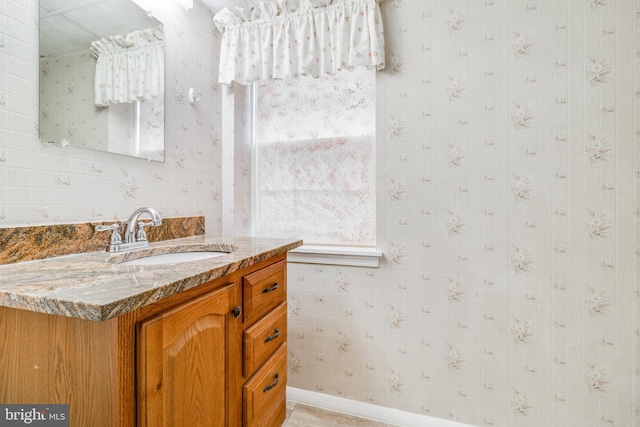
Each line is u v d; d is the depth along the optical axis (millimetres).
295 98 1821
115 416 541
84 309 473
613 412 1242
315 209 1789
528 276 1326
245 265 861
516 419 1353
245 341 931
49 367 591
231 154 1753
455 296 1418
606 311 1243
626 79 1203
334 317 1600
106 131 1109
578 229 1265
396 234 1492
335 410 1594
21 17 874
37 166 910
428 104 1433
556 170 1282
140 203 1248
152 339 594
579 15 1246
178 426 667
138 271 701
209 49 1648
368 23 1424
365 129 1692
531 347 1330
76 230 969
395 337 1505
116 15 1146
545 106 1289
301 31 1520
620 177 1215
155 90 1313
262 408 1023
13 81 856
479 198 1375
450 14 1396
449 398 1434
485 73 1357
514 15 1317
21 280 620
